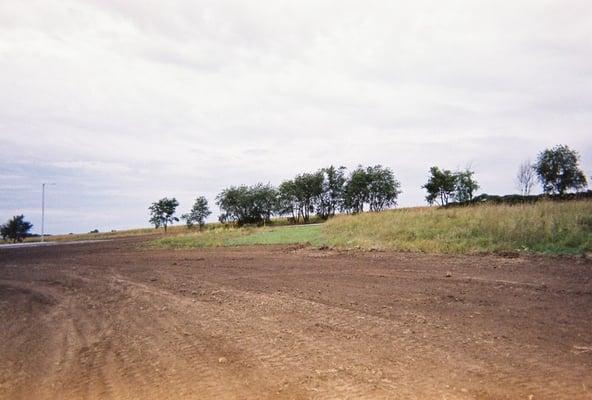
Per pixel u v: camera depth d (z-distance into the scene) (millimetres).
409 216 20109
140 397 4348
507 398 3795
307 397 4051
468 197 35062
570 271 8852
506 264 10148
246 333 6203
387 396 3949
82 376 5031
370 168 52125
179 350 5691
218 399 4156
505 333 5473
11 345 6391
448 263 10883
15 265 18359
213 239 25250
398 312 6785
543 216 14422
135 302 8930
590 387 3906
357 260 12680
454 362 4641
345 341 5570
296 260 13789
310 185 53156
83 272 14336
